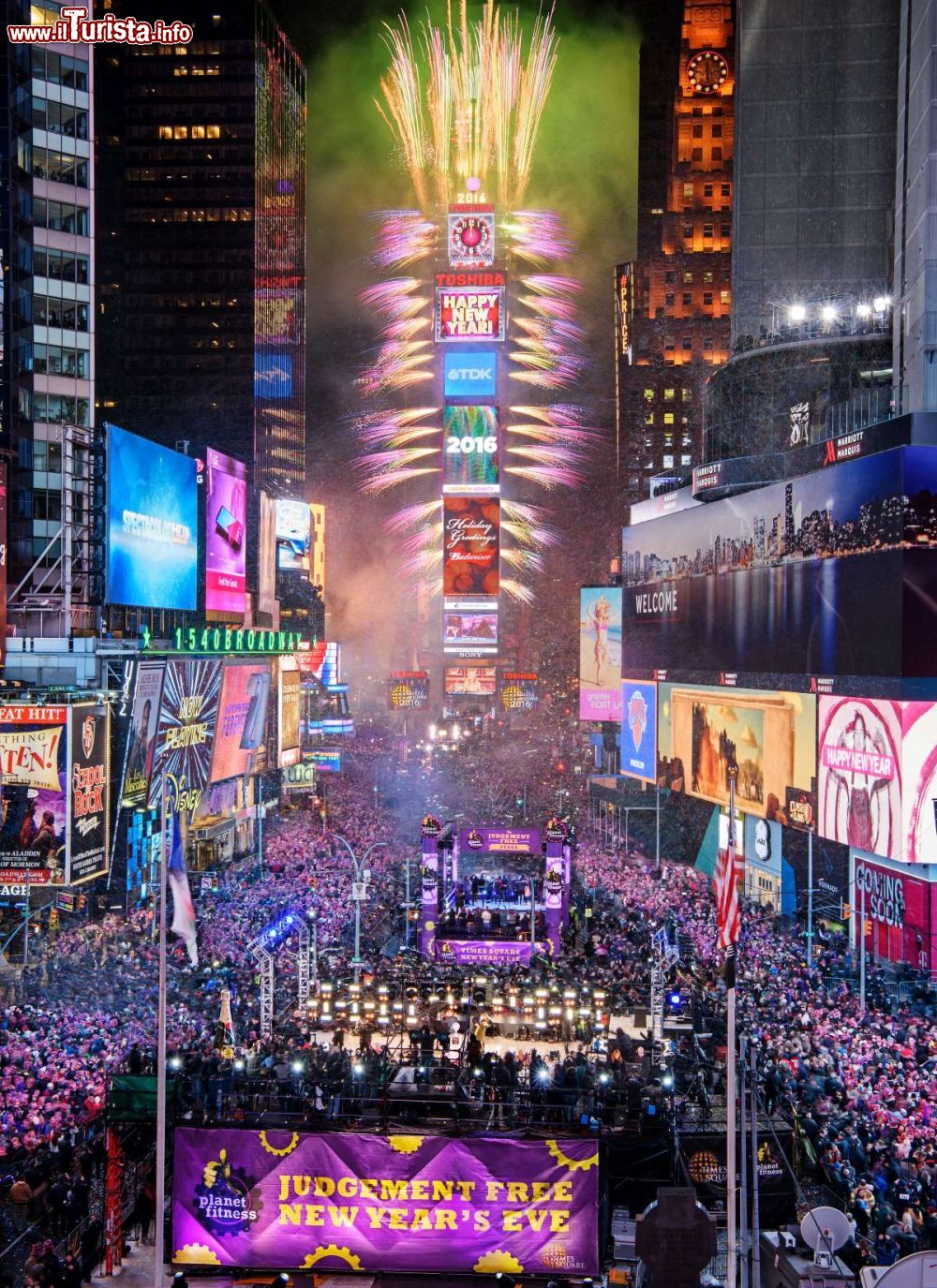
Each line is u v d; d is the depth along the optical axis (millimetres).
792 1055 37844
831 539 63031
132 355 183375
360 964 52125
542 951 57906
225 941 54438
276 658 96125
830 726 62781
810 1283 20594
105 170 183500
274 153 195875
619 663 120938
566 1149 24047
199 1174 24516
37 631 76438
